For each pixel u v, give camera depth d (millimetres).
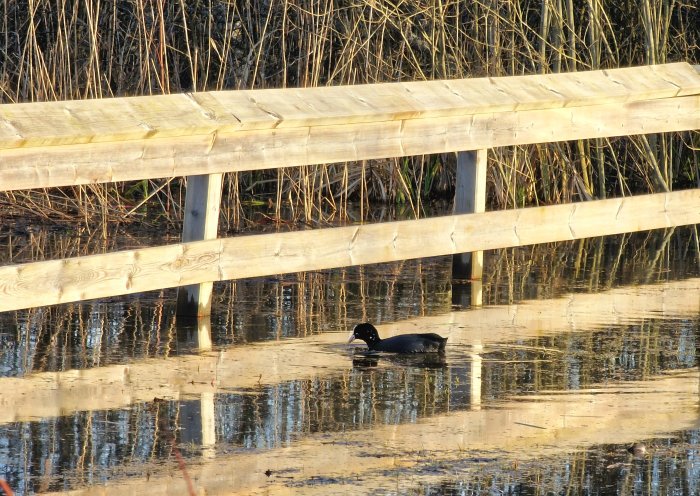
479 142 12680
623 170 19812
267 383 8617
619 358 9531
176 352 9594
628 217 13727
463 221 12461
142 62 17703
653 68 14422
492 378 8852
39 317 10883
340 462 6844
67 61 16750
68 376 8742
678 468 6852
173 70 19141
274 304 11641
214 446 7105
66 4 18734
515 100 12797
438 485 6477
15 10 18359
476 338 10234
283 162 11266
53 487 6340
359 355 9602
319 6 17672
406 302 11797
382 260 11859
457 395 8359
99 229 15609
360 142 11797
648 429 7613
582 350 9797
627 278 13242
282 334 10320
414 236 12086
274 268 11133
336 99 11664
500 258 14609
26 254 13609
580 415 7895
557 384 8703
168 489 6340
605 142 19109
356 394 8344
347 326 10672
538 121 13117
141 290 10281
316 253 11383
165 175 10445
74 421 7566
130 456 6895
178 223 16156
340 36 17688
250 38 17609
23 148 9539
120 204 17062
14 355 9375
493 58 17594
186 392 8320
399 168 18062
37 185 9672
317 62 16719
